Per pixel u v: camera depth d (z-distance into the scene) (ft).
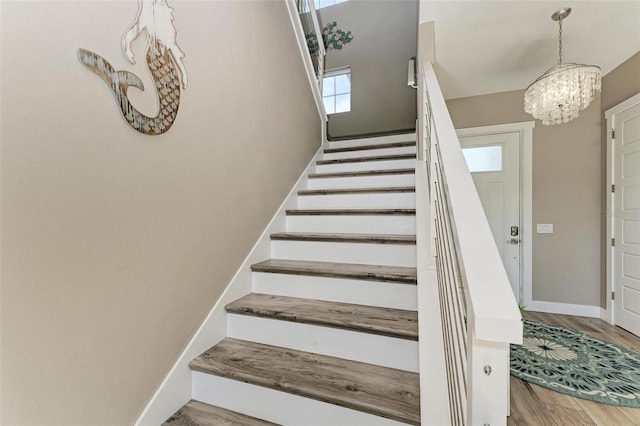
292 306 4.91
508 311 1.38
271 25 6.78
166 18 3.84
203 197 4.50
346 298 5.10
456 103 11.79
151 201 3.60
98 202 2.97
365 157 9.08
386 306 4.86
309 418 3.68
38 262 2.49
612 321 9.27
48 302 2.56
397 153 9.66
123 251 3.24
